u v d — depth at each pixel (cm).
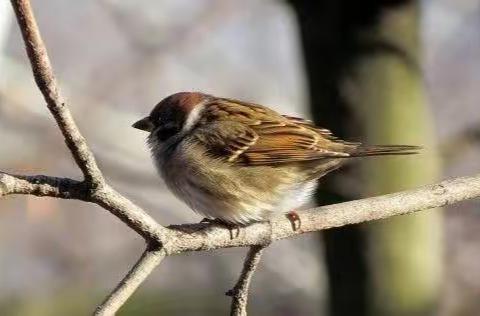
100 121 1495
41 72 490
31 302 1775
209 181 773
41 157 1507
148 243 566
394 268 1023
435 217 1053
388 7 1016
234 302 626
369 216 654
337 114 1028
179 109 796
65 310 1777
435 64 2067
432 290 1038
